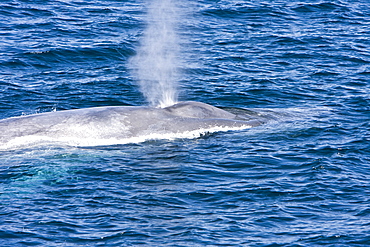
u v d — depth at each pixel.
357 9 169.12
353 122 88.56
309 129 84.94
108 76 112.38
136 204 61.88
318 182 67.31
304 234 56.50
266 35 142.25
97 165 72.25
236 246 54.38
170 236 55.78
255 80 111.00
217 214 60.06
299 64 121.50
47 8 159.12
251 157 74.81
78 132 80.19
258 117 89.69
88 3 169.00
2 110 92.56
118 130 81.19
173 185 66.56
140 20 153.75
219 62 122.06
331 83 110.00
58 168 71.12
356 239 55.59
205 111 87.19
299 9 166.75
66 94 101.50
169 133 81.81
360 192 65.06
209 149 77.62
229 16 159.25
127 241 54.88
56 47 126.12
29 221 58.06
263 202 62.72
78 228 56.97
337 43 136.38
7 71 111.94
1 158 73.81
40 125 80.94
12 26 140.38
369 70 117.81
